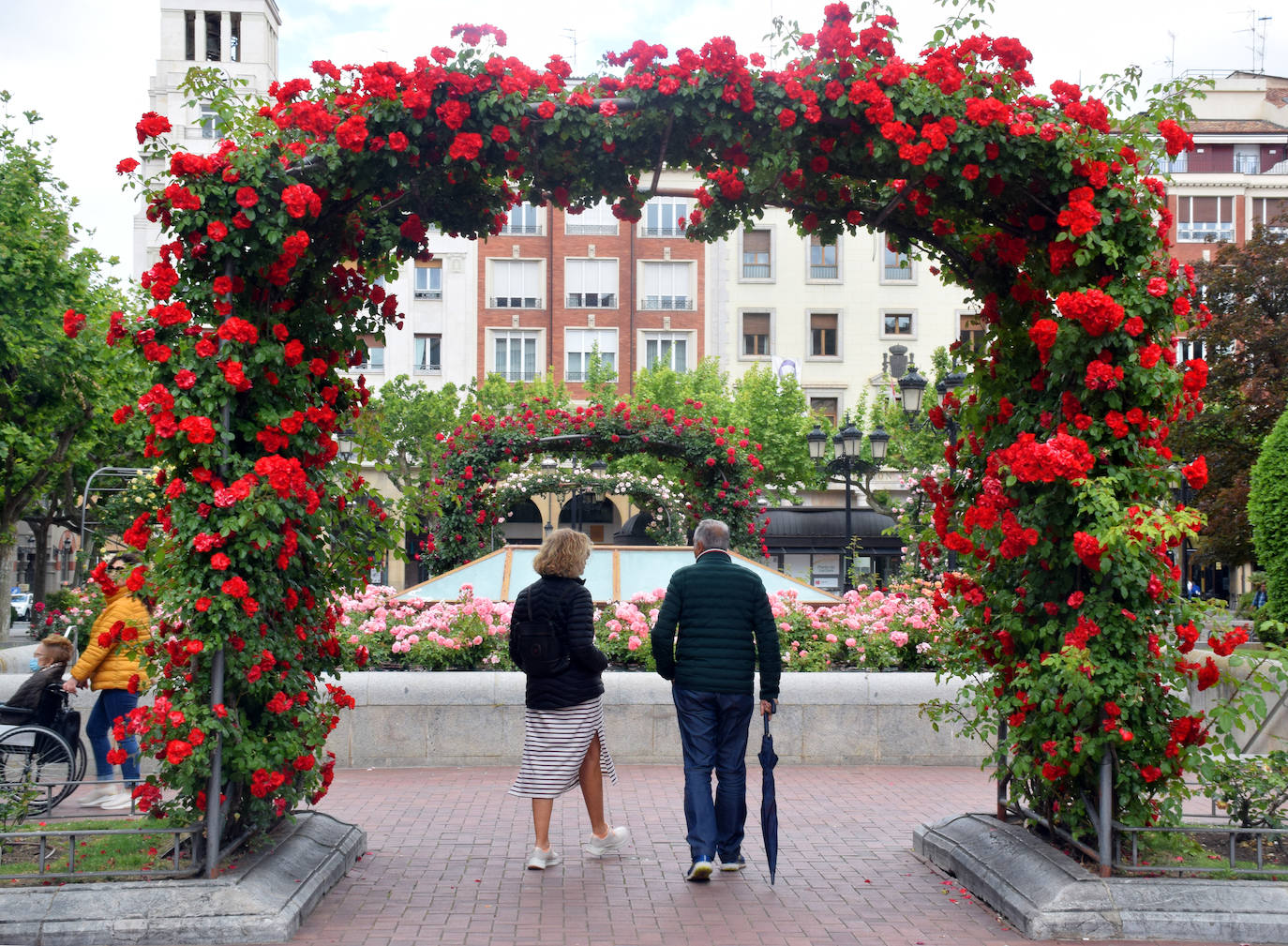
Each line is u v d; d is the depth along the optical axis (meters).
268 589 5.58
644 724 9.85
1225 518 22.05
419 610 11.39
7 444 25.69
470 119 5.72
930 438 34.12
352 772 9.48
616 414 17.34
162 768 5.49
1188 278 5.72
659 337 47.88
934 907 5.73
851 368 48.03
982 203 6.09
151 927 5.01
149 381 5.46
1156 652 5.46
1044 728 5.77
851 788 8.95
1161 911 5.20
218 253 5.38
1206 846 6.11
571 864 6.50
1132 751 5.57
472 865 6.47
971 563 6.37
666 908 5.64
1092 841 5.74
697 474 17.78
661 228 48.00
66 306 26.48
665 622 6.27
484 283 47.38
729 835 6.39
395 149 5.55
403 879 6.16
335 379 6.39
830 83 5.76
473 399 42.00
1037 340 5.68
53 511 33.56
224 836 5.72
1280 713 9.34
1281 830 5.48
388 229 6.15
